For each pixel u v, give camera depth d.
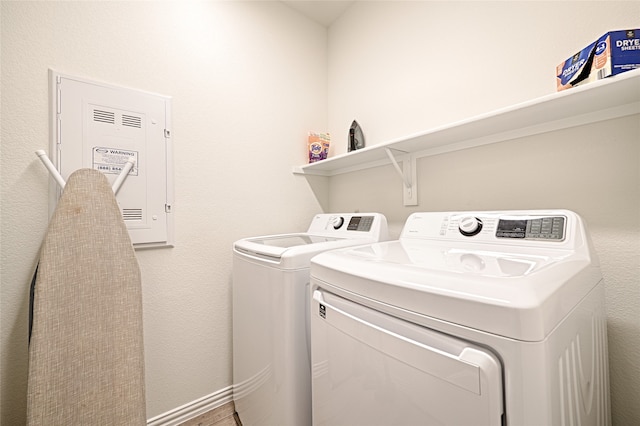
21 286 1.06
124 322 1.09
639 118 0.87
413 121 1.57
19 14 1.06
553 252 0.79
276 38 1.87
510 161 1.18
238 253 1.31
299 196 1.96
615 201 0.91
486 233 0.98
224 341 1.56
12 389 1.03
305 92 2.03
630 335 0.88
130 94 1.30
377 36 1.79
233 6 1.67
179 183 1.44
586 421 0.62
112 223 1.12
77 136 1.17
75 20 1.17
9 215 1.04
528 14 1.12
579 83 0.86
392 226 1.70
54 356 0.94
